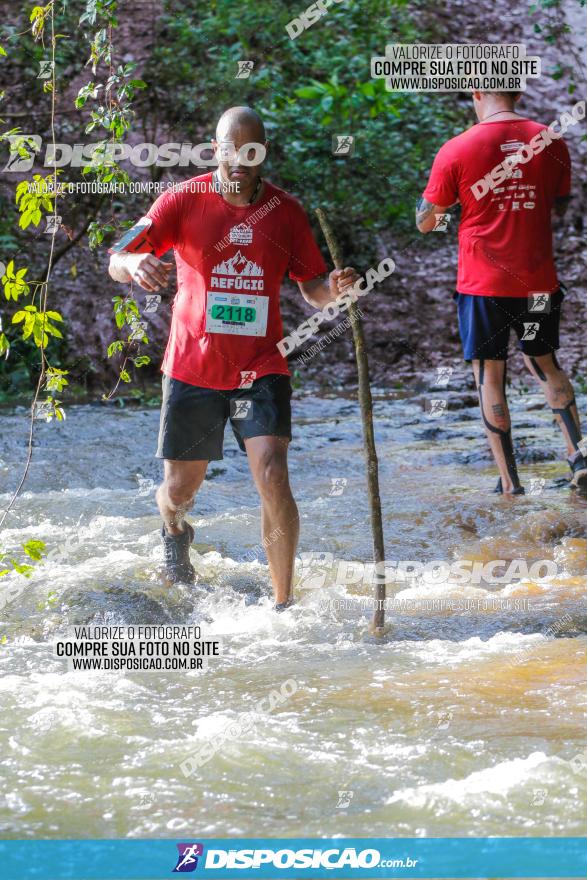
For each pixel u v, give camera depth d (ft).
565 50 58.49
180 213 17.16
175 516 18.60
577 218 54.13
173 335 17.76
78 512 24.18
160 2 50.88
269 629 16.35
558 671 14.12
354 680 13.89
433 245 52.08
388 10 53.78
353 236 51.01
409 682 13.79
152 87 49.16
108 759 11.49
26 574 16.83
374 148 50.19
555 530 21.79
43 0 45.73
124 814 10.29
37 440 32.60
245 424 17.33
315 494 25.62
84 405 40.88
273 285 17.43
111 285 45.98
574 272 51.37
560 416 25.46
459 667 14.38
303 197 50.37
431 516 23.25
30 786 10.85
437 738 11.89
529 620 16.46
